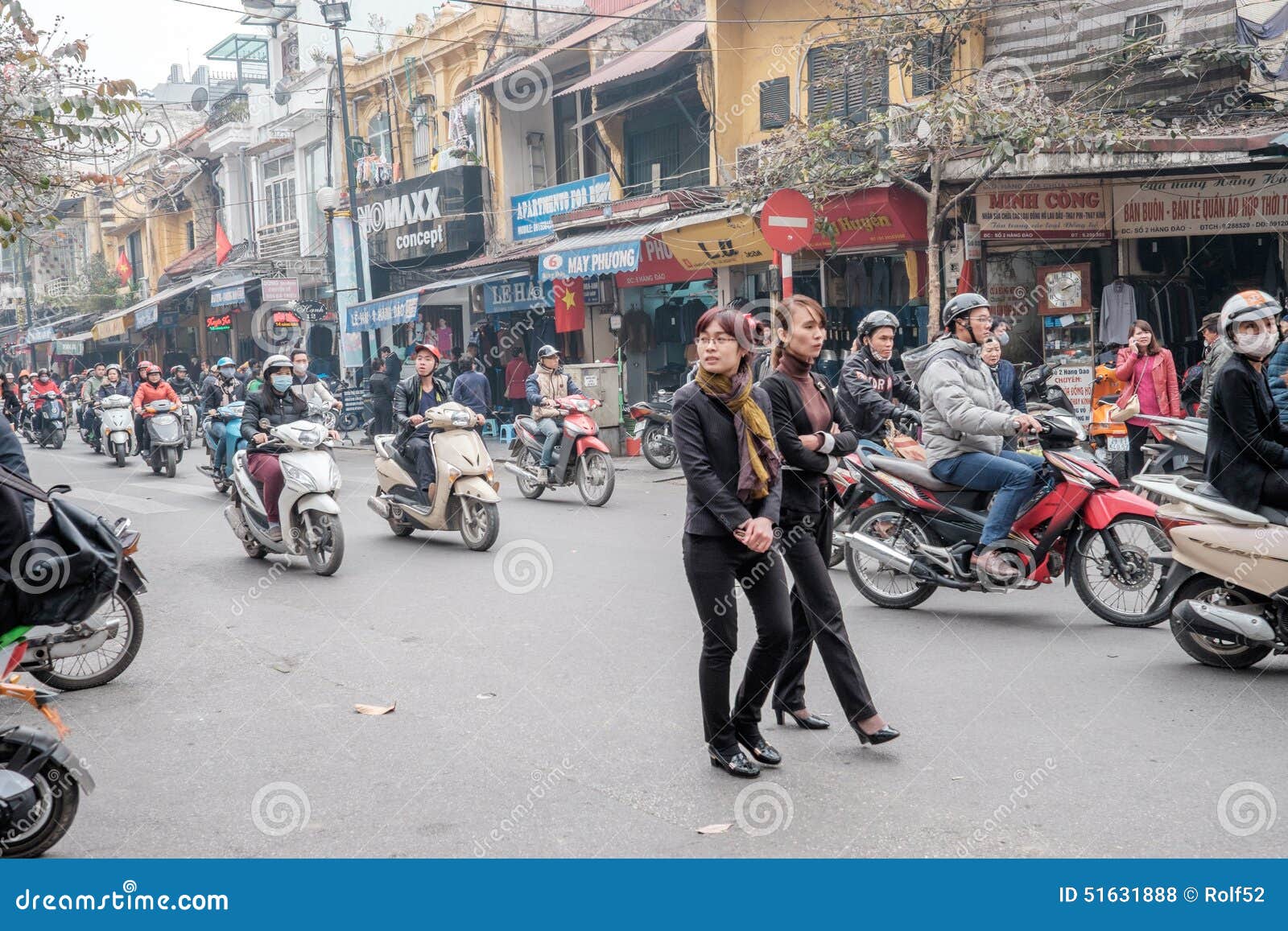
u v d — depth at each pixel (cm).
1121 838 362
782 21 1700
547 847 367
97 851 373
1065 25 1466
